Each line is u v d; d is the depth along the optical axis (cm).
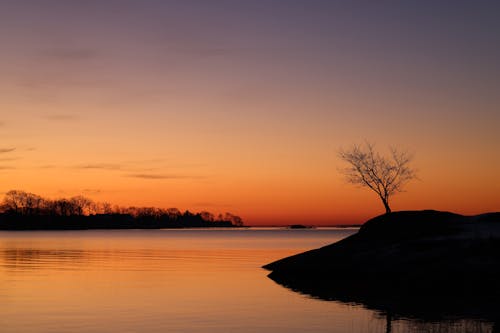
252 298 3222
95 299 3145
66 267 5375
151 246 10956
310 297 3259
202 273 4738
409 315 2648
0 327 2350
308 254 4925
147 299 3159
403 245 4394
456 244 4122
